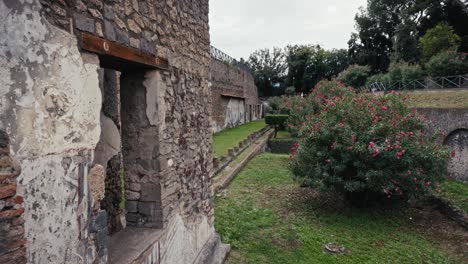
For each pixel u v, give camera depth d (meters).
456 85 15.93
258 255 4.74
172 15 3.19
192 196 3.75
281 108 23.80
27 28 1.51
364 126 6.43
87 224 1.94
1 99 1.39
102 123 3.49
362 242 5.27
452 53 17.52
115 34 2.20
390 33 28.02
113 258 2.37
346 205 6.97
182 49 3.44
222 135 17.59
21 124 1.48
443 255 4.90
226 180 8.30
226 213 6.20
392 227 5.93
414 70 18.53
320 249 4.98
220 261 4.40
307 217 6.29
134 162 2.92
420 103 13.49
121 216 3.84
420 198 6.80
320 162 6.62
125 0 2.34
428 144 6.27
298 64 36.25
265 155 13.14
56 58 1.69
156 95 2.83
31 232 1.54
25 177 1.50
